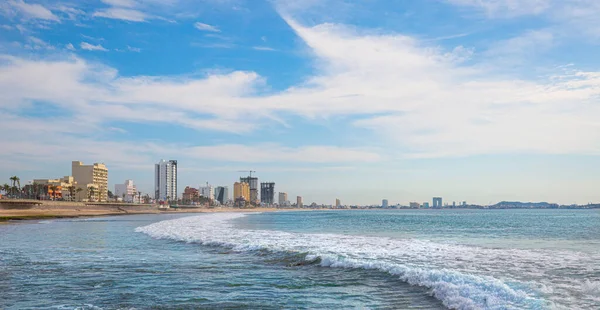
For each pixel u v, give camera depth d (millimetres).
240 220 97375
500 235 44750
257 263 23531
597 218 126062
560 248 29484
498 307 12914
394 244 32031
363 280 18250
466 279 16266
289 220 105375
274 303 14773
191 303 14859
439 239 38344
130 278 19391
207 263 23703
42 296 15961
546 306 12672
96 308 14250
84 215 161500
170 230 50562
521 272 19031
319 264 22406
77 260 25312
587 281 16562
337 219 117875
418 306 14047
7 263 24250
